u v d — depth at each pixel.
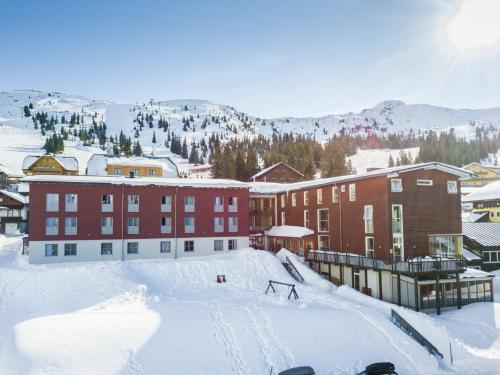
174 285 35.41
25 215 64.56
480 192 66.81
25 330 22.00
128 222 41.38
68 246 39.06
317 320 25.38
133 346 20.80
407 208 34.75
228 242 45.50
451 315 29.98
